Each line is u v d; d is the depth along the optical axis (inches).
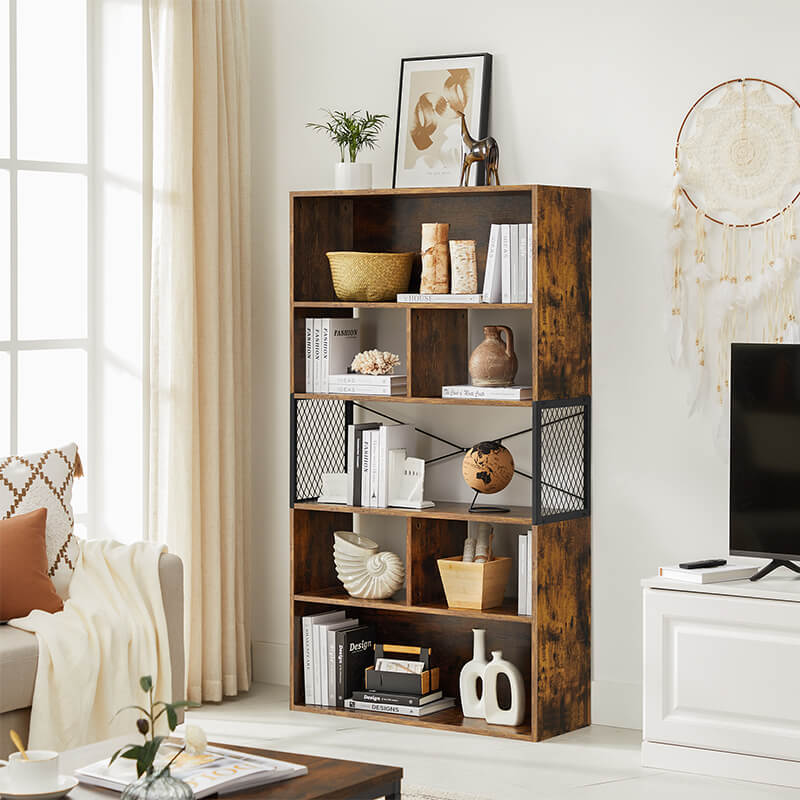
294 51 208.7
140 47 202.4
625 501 185.3
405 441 192.9
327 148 206.5
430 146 197.2
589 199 185.9
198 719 190.1
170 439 197.3
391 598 194.4
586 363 186.2
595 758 169.8
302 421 200.5
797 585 161.5
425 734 181.3
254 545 213.5
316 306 193.0
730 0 175.9
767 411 165.6
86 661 155.6
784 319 174.2
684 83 179.3
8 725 150.2
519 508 189.2
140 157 203.3
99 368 209.3
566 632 182.4
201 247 199.8
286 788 110.9
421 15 198.2
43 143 202.8
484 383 182.9
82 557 175.0
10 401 198.2
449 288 188.2
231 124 203.3
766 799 152.4
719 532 179.2
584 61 185.9
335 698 193.3
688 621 163.0
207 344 200.1
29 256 201.2
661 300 181.8
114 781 110.0
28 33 200.2
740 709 160.1
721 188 177.3
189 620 198.2
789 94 173.0
